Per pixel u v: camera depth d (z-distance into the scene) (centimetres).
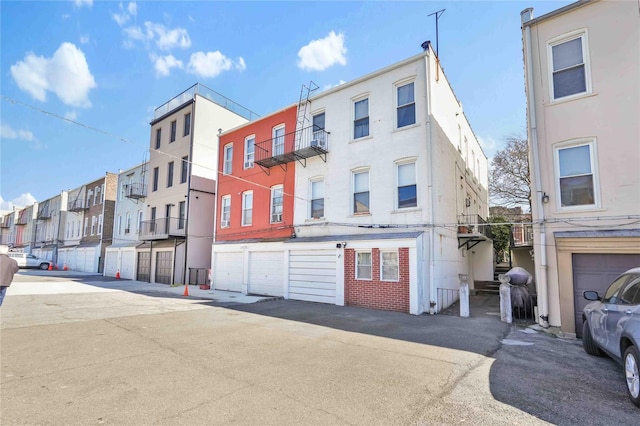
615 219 833
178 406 385
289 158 1551
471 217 1744
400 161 1262
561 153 924
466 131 1830
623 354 454
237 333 752
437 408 395
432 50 1283
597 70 892
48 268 3466
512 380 492
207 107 2261
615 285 555
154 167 2488
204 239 2170
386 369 526
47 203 4453
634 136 834
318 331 793
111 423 343
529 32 997
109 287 1770
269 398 412
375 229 1279
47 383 444
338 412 379
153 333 736
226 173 1966
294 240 1480
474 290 1714
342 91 1459
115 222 3008
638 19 854
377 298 1191
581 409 402
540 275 909
